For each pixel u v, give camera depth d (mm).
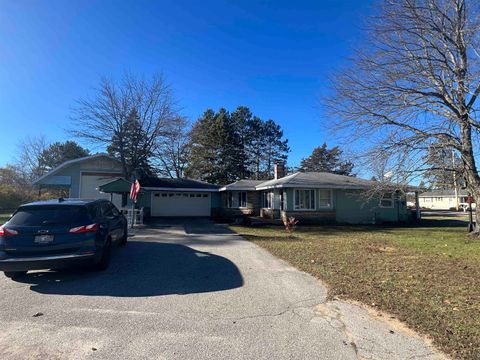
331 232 17062
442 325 4488
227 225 20188
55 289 6355
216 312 5090
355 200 23391
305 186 21672
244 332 4352
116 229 9375
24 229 6750
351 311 5105
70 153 55250
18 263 6551
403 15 14125
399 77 14508
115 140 25438
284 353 3793
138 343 4020
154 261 8883
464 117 14273
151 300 5676
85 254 6930
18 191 36062
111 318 4832
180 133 33719
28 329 4426
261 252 10297
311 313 5039
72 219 7102
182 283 6762
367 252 10305
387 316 4887
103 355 3723
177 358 3668
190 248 10922
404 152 14820
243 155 48938
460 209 51875
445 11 14375
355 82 15297
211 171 46094
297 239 13781
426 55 14719
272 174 56469
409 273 7441
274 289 6305
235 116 55344
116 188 20156
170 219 25078
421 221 25812
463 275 7254
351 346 3965
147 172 29156
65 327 4496
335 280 6824
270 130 57000
